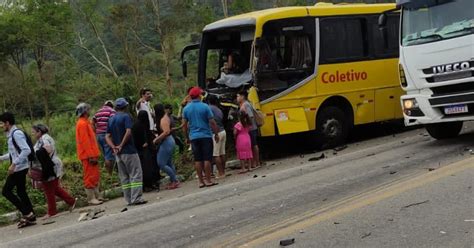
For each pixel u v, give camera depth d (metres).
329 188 8.52
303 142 14.24
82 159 11.05
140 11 33.62
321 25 13.33
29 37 32.34
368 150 12.14
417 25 10.54
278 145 14.88
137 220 8.45
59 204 11.12
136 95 23.56
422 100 10.41
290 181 9.65
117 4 34.06
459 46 9.76
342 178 9.15
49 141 10.29
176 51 34.12
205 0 36.28
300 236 6.21
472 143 10.82
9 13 32.62
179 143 13.55
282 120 12.79
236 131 12.22
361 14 13.93
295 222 6.81
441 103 10.13
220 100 13.34
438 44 10.06
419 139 12.73
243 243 6.27
